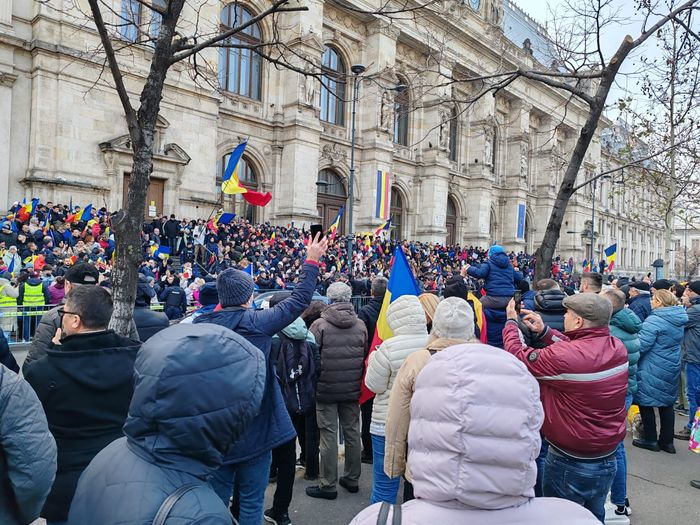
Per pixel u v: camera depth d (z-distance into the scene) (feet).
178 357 5.94
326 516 16.07
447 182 130.31
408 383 11.26
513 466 5.74
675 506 17.58
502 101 151.23
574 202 176.04
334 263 76.23
